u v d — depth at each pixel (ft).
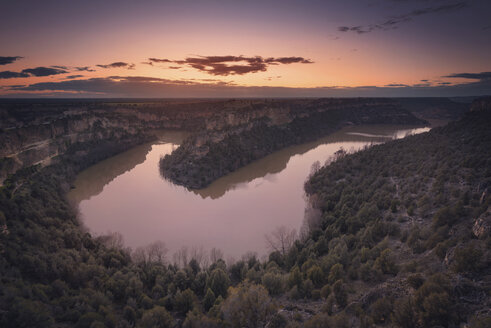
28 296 177.99
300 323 153.99
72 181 529.45
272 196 460.96
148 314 161.17
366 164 478.59
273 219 381.60
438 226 226.17
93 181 543.80
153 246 290.15
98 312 172.86
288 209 411.34
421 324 126.52
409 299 140.97
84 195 475.31
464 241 180.75
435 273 156.56
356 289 177.47
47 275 219.61
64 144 643.45
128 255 268.62
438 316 124.36
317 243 246.27
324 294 176.76
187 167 571.69
